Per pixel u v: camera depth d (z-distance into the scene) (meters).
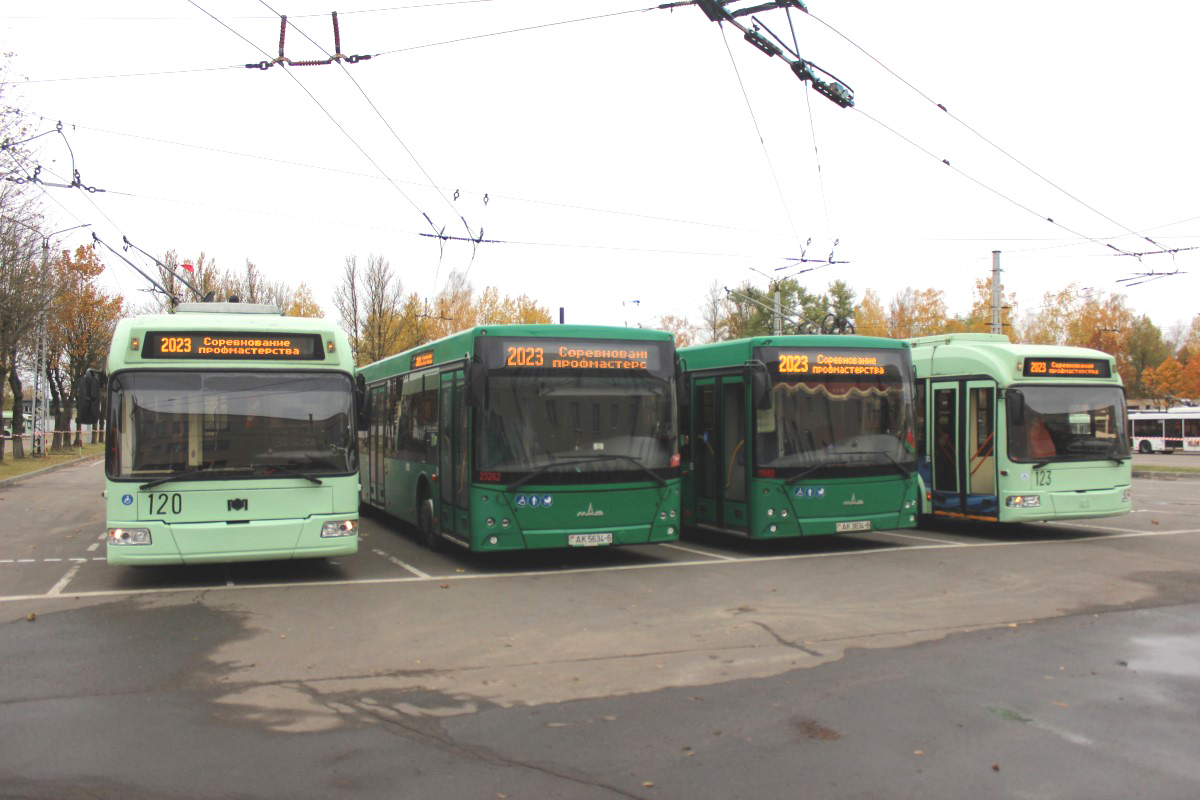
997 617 9.14
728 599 10.15
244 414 10.69
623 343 12.58
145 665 7.39
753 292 60.31
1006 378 14.56
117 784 4.93
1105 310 56.03
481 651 7.84
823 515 13.45
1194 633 8.42
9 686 6.80
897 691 6.61
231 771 5.12
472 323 43.94
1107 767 5.15
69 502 22.39
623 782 4.96
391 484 16.88
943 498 15.57
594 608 9.67
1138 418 58.31
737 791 4.84
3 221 25.16
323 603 9.95
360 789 4.87
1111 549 13.95
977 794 4.80
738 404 13.88
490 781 4.98
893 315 56.91
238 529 10.46
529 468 11.90
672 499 12.51
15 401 38.62
